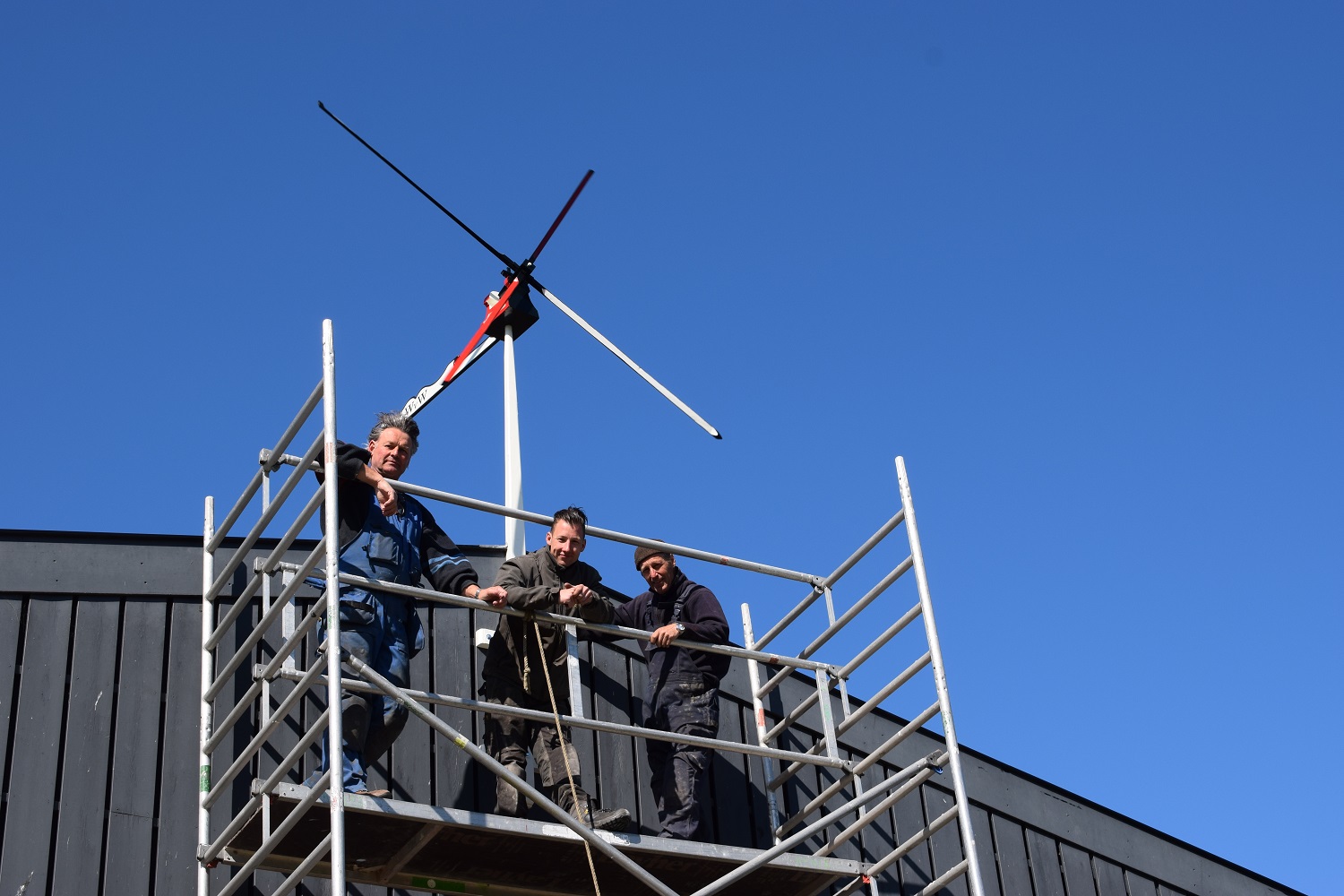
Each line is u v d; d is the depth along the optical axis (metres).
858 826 8.30
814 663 8.88
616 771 8.85
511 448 9.73
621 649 9.27
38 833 7.61
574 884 7.97
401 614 7.83
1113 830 10.40
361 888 8.06
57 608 8.22
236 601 8.52
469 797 8.42
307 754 8.25
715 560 8.80
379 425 8.34
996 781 10.12
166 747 8.02
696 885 8.10
